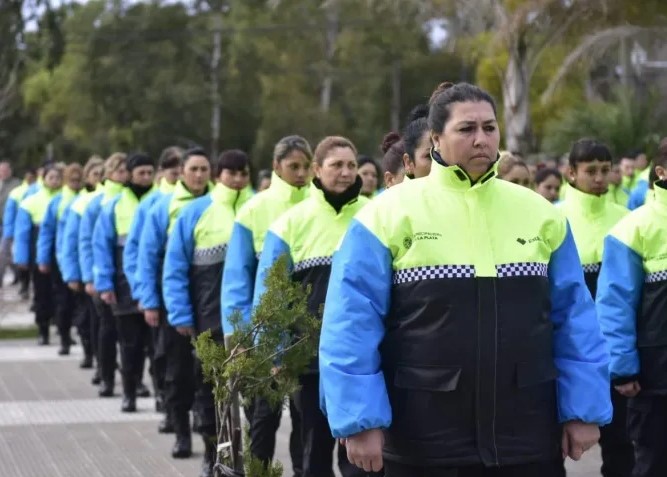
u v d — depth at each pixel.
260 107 70.50
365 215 5.70
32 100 72.06
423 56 71.44
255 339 6.55
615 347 8.05
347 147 8.58
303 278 8.59
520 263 5.61
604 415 5.64
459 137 5.59
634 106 29.59
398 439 5.60
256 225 9.42
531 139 28.97
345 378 5.48
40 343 21.05
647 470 8.16
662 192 7.99
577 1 27.41
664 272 7.98
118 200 14.23
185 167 11.70
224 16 76.62
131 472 11.06
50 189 20.98
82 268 15.47
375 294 5.59
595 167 9.36
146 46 71.00
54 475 10.98
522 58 28.64
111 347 15.35
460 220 5.61
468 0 29.38
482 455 5.48
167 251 10.93
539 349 5.59
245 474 6.53
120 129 69.56
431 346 5.50
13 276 33.97
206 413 10.41
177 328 10.87
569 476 10.53
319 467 8.55
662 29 27.58
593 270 9.40
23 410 14.43
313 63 71.38
